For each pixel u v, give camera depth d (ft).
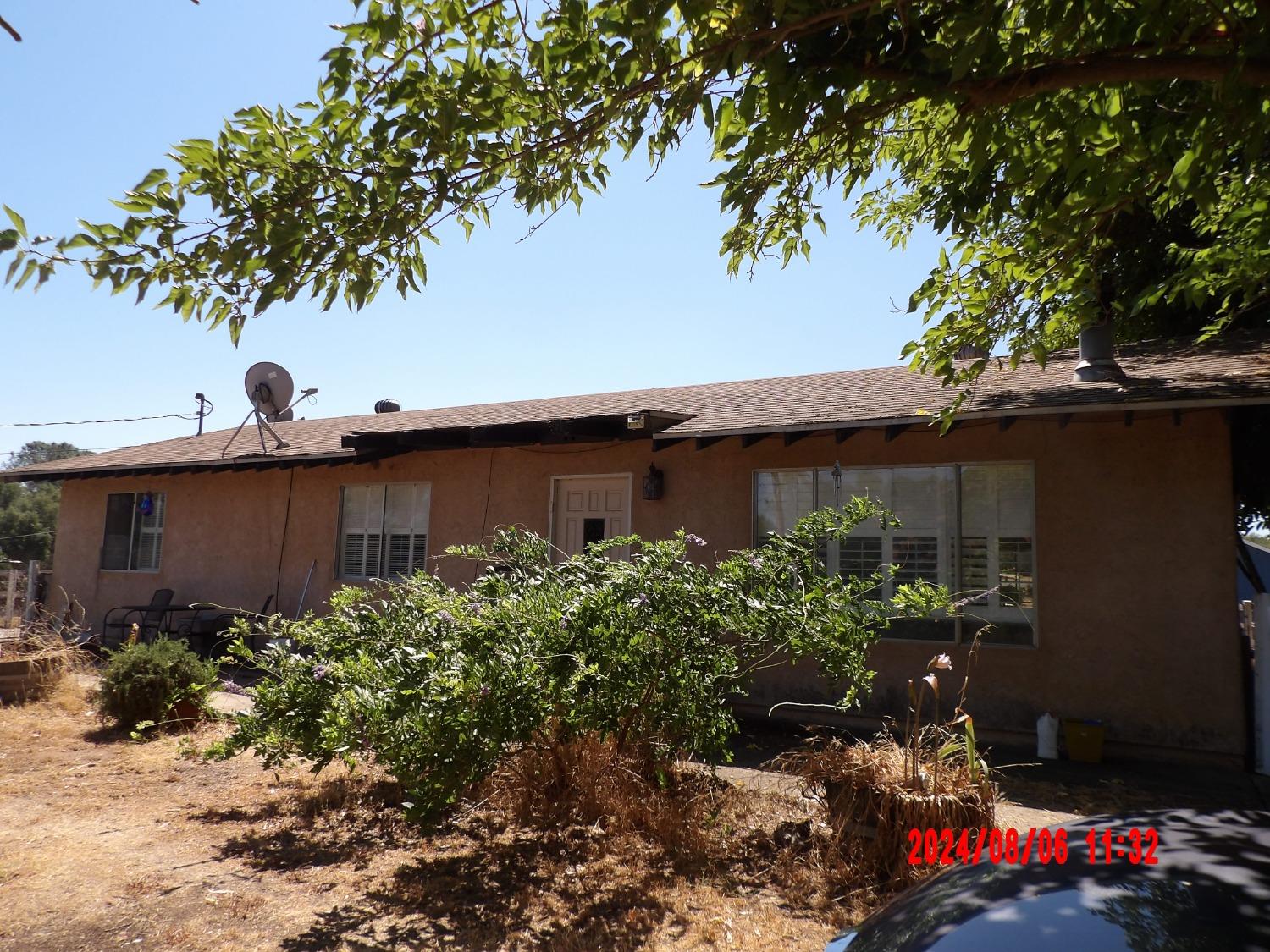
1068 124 16.35
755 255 20.76
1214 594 24.04
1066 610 25.85
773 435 31.19
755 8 13.62
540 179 16.24
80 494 53.42
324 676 19.36
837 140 17.71
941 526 28.14
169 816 19.19
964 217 19.12
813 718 29.27
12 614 47.11
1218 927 6.12
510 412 42.16
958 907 7.36
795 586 19.15
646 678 17.87
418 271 15.53
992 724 26.45
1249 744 24.34
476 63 14.46
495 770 18.53
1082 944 6.26
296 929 13.61
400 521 40.83
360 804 20.10
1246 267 23.29
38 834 17.80
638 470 34.14
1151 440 25.27
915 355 20.89
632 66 14.71
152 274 13.03
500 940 13.34
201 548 47.11
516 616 17.53
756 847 17.17
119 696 26.76
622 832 17.89
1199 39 14.15
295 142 13.76
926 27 13.97
